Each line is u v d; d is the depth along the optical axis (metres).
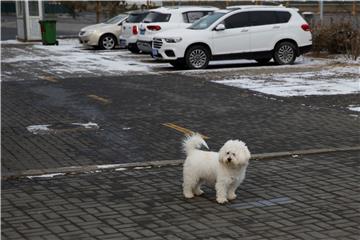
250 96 15.47
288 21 22.75
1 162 9.32
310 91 16.12
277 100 14.81
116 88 17.23
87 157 9.58
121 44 29.89
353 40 24.17
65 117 13.02
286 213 6.82
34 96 15.99
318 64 22.75
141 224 6.52
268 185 7.93
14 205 7.23
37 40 37.94
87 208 7.10
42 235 6.23
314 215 6.74
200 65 21.84
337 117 12.62
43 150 10.08
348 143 10.35
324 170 8.65
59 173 8.66
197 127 11.80
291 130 11.45
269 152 9.77
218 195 7.18
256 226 6.42
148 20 26.44
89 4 57.03
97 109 13.93
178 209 7.02
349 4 41.94
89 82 18.62
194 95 15.76
